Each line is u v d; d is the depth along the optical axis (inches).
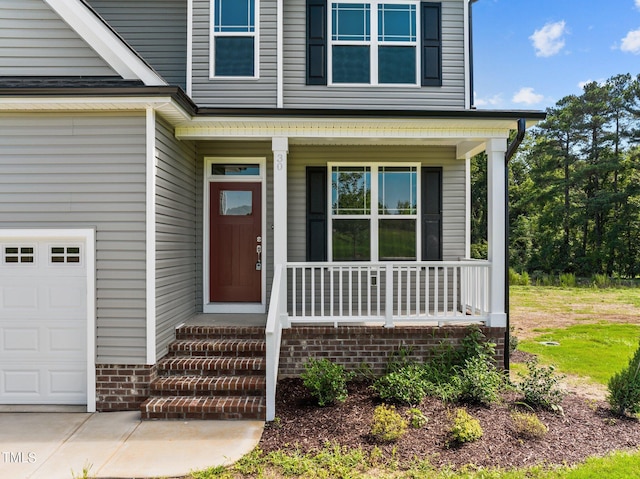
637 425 173.0
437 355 222.2
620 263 884.6
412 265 226.4
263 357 207.6
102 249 189.5
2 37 197.0
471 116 215.6
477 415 176.9
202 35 271.1
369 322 239.6
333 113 213.9
